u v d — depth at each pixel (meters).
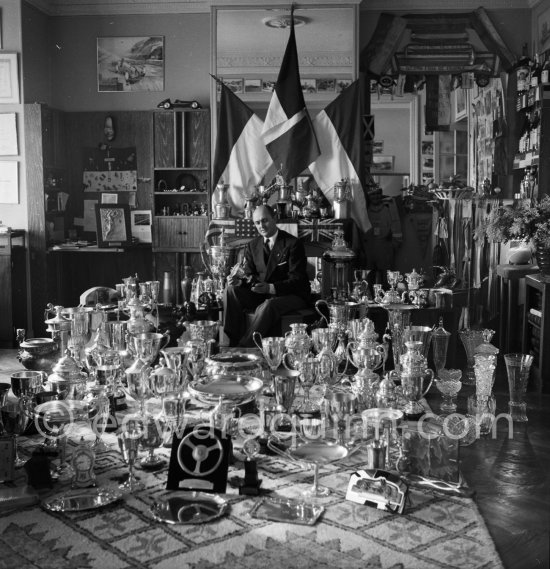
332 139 7.48
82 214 8.08
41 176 7.30
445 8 7.68
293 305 5.80
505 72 7.63
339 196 7.21
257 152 7.55
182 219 7.77
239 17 7.70
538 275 5.36
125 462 3.10
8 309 7.07
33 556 2.53
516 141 7.46
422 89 7.76
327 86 7.66
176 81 7.91
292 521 2.78
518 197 7.21
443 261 7.72
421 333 4.53
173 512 2.84
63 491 3.07
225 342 5.88
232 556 2.52
